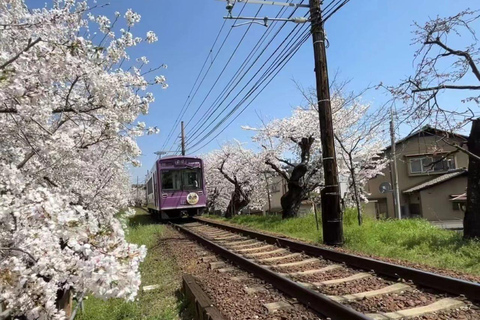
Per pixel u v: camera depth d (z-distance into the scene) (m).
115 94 4.58
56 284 2.38
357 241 8.24
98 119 4.30
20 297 2.27
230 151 25.11
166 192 17.78
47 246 2.25
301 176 14.78
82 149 4.59
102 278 2.01
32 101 3.15
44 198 2.35
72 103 4.16
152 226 16.33
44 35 3.56
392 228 9.12
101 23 4.81
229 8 8.51
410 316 3.64
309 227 11.22
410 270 4.75
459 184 21.47
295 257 7.08
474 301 3.91
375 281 4.97
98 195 6.98
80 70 3.73
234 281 5.48
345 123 15.90
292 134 15.88
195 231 13.48
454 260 6.02
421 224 9.95
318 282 5.10
